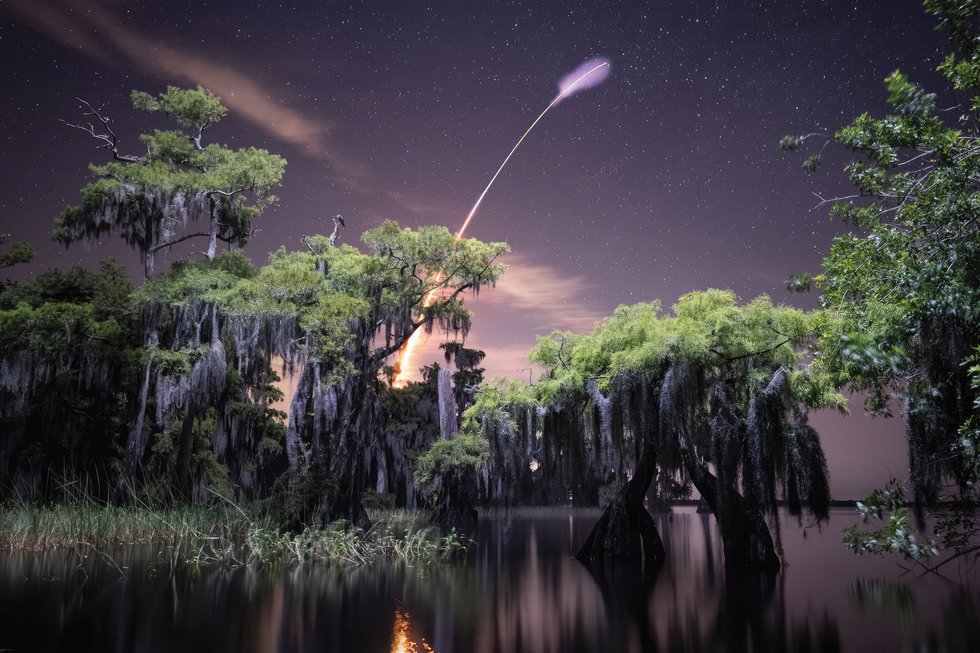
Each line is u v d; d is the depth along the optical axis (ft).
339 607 40.14
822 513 52.85
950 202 25.02
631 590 47.32
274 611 38.68
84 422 88.74
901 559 63.77
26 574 47.62
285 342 76.07
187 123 100.58
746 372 57.06
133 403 90.58
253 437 104.17
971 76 24.30
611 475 71.51
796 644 31.99
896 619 37.04
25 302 78.84
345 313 73.77
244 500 94.02
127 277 94.68
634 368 58.44
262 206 100.01
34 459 83.61
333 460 74.02
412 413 120.57
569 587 48.44
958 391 30.58
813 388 52.95
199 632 33.63
